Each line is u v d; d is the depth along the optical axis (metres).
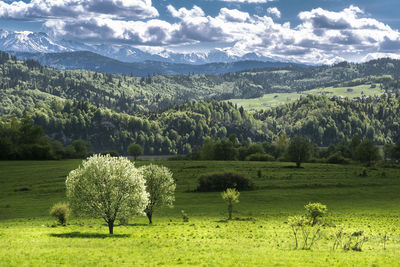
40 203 75.44
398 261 26.16
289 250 31.27
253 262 25.61
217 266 24.55
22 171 125.12
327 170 134.25
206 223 52.59
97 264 25.06
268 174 122.19
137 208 39.31
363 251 30.86
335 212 64.62
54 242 34.19
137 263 25.45
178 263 25.58
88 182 38.06
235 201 57.91
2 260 25.92
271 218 57.75
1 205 73.25
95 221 56.97
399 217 58.53
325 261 26.06
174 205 75.75
